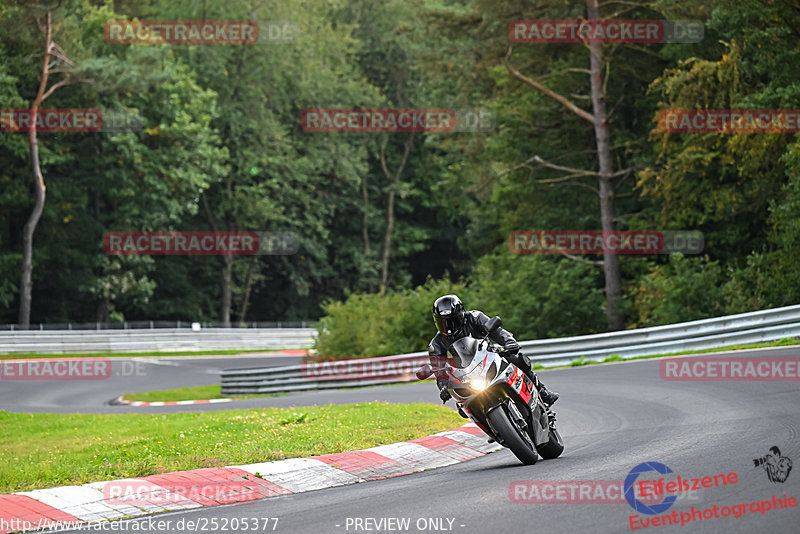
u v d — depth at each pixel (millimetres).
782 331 54094
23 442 40750
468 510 18234
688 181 85188
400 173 196000
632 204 100000
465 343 24484
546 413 25328
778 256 74625
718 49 86062
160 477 24125
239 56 162875
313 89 172750
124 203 143625
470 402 24734
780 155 76625
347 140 183000
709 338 57062
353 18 194125
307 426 34750
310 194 180000
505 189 103438
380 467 26359
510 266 95188
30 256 128250
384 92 192500
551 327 84562
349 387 68812
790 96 73188
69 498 21891
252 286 187000
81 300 156625
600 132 91750
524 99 101312
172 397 74812
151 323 142250
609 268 89625
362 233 198375
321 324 86562
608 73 92875
